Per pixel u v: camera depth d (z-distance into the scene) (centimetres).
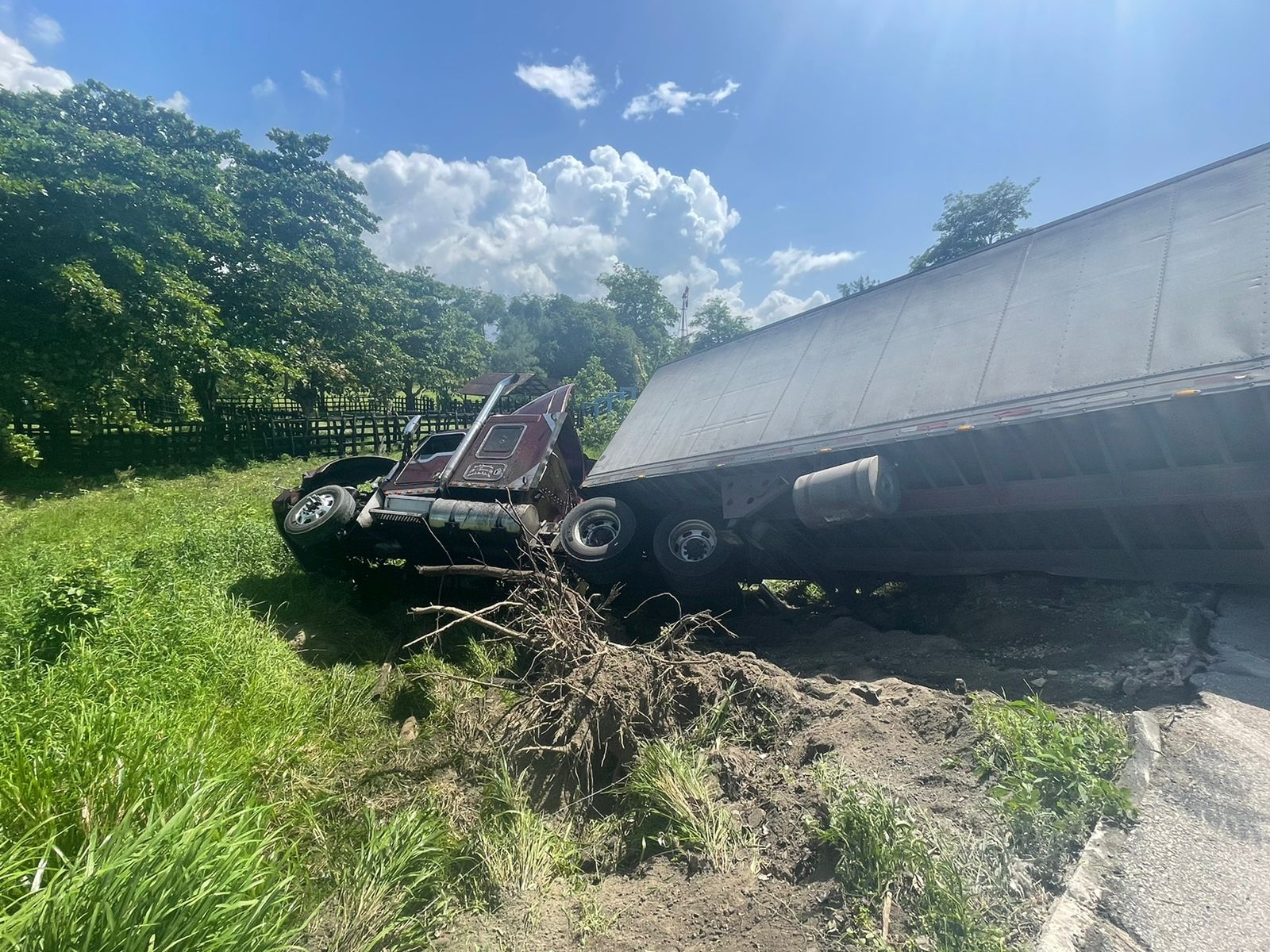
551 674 449
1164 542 425
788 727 368
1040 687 384
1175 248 391
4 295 1241
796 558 596
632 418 758
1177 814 258
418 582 761
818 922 242
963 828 268
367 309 2162
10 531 811
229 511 962
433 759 393
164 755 288
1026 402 407
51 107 1494
